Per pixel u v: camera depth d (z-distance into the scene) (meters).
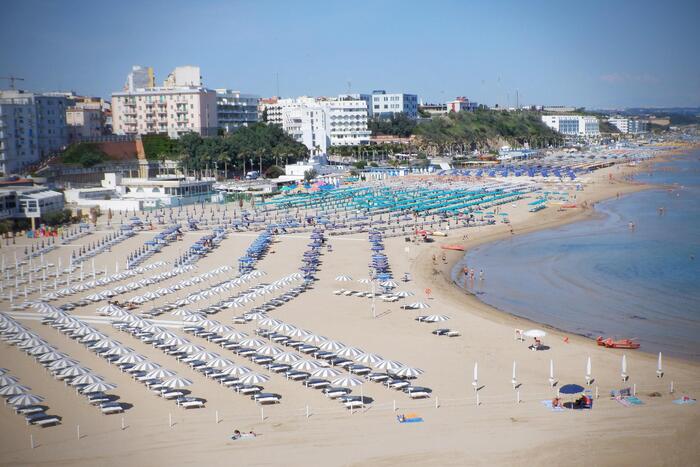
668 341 86.56
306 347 79.88
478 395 66.94
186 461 54.94
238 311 99.19
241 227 174.00
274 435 58.97
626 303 105.69
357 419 61.81
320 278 120.75
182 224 180.88
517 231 174.62
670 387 69.25
